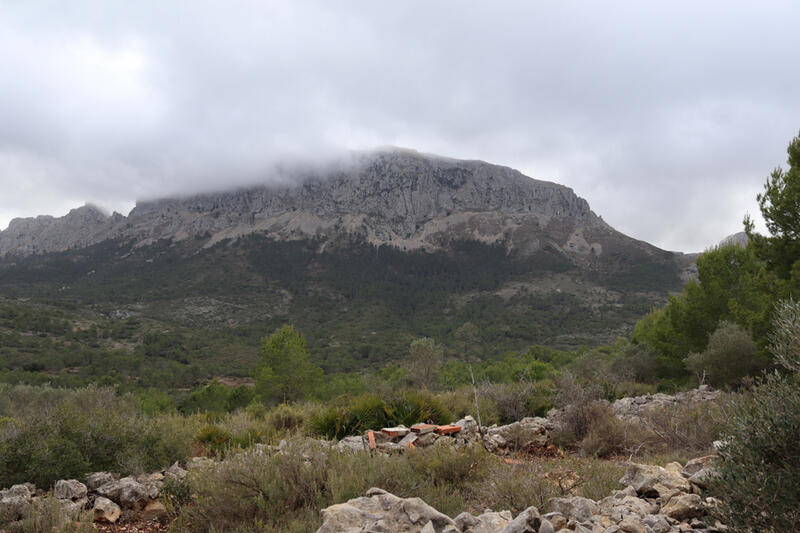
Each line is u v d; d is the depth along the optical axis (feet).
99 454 21.84
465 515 12.07
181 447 25.20
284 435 32.12
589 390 36.40
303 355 120.78
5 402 81.82
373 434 26.63
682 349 76.07
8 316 384.27
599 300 608.60
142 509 18.33
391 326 560.61
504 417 43.19
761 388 11.29
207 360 348.38
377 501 13.01
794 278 47.44
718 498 11.33
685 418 28.66
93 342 359.87
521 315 546.26
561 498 14.14
